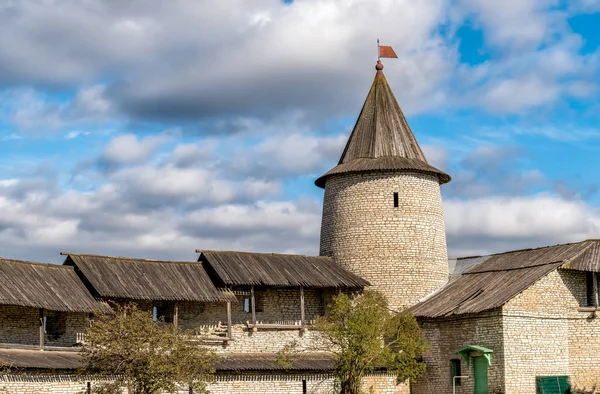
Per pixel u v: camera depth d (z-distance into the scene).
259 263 48.16
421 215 51.91
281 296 49.22
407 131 53.97
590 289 46.12
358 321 43.44
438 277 51.81
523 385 43.50
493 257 51.56
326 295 50.19
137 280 43.81
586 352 44.97
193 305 46.59
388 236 51.28
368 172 52.06
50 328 43.19
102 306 41.78
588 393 43.69
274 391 43.69
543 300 44.69
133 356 36.06
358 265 51.28
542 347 44.25
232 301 45.44
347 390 43.31
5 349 39.22
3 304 38.56
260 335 47.00
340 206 52.62
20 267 41.53
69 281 42.59
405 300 50.66
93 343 36.75
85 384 38.56
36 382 37.56
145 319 37.62
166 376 36.31
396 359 45.72
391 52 55.50
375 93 54.50
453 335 46.53
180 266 46.31
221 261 46.97
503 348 43.44
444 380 46.72
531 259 48.22
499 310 43.84
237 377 43.00
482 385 44.41
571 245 47.31
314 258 50.94
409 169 51.84
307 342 48.06
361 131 53.81
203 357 38.56
